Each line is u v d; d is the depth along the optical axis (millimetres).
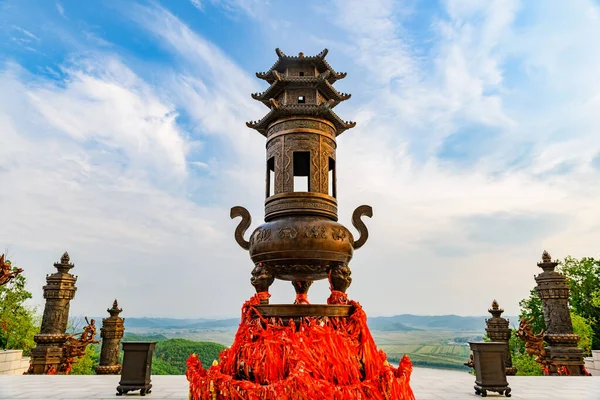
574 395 7199
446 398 6992
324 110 3836
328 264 3340
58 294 11859
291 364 2562
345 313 3115
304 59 4277
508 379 9680
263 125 4227
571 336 10656
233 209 4047
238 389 2484
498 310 12062
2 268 9516
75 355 11789
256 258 3479
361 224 3902
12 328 27219
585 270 28891
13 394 7340
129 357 7441
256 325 2980
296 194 3580
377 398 2582
